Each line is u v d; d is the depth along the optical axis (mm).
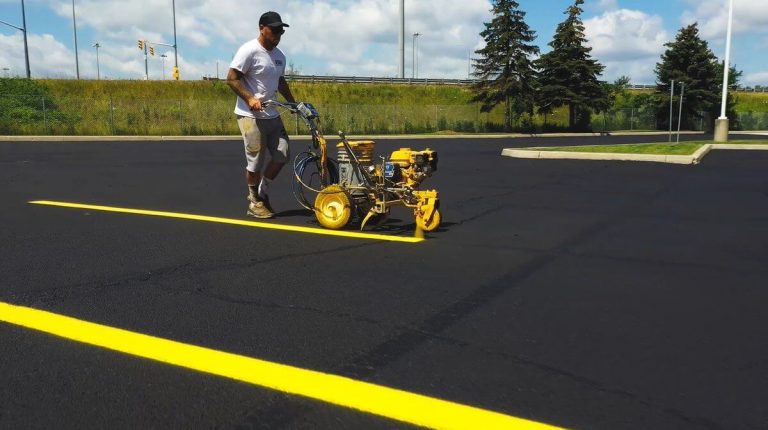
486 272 4461
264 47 6113
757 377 2783
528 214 7078
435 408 2467
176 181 10109
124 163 13664
